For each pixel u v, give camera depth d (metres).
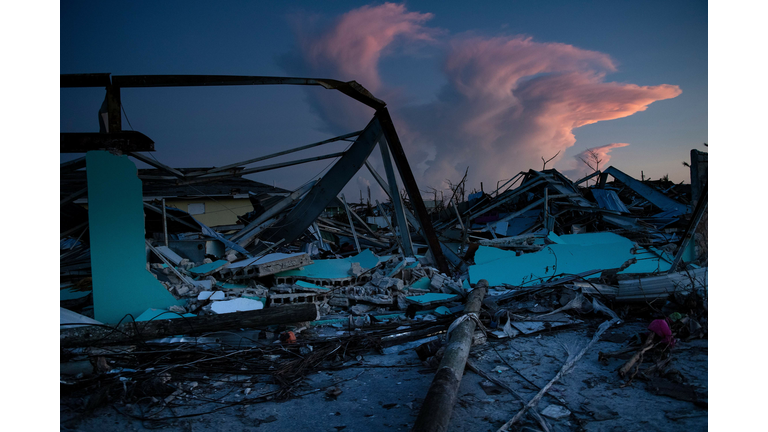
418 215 13.95
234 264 10.38
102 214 7.41
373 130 14.88
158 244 12.94
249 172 14.87
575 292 8.14
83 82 8.36
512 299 8.70
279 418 4.38
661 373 4.92
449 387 4.06
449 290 10.52
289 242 17.27
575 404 4.38
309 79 12.42
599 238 14.08
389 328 7.64
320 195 16.27
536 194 24.14
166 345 6.23
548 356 5.92
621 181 25.64
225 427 4.20
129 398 4.81
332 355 6.17
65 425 4.20
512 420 4.04
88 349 5.78
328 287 10.14
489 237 20.30
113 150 7.64
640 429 3.81
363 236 21.58
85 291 9.25
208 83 10.70
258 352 6.24
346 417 4.37
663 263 10.79
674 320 6.28
